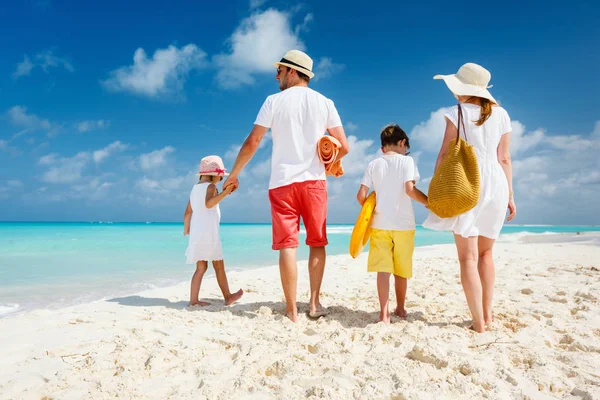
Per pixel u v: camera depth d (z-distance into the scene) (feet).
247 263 28.27
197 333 9.60
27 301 15.47
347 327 10.21
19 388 6.77
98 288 18.19
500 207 9.87
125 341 8.82
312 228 11.34
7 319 11.02
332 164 11.34
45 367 7.59
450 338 8.98
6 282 19.66
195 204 13.37
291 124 11.19
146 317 11.05
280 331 9.79
